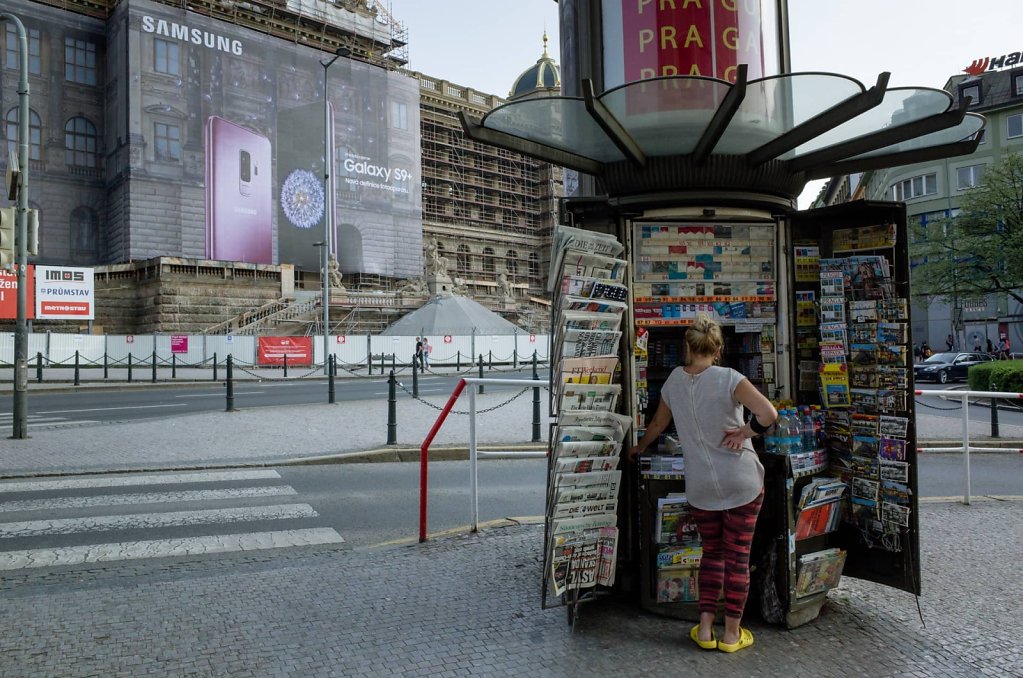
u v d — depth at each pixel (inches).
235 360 1439.5
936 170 1948.8
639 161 163.5
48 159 1921.8
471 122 151.6
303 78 2191.2
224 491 323.9
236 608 167.9
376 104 2370.8
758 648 144.7
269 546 237.9
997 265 1320.1
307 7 2479.1
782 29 194.9
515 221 3526.1
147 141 1878.7
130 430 500.7
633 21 183.0
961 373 1149.7
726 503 141.7
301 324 1834.4
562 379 147.5
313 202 2176.4
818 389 179.8
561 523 152.6
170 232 1892.2
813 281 180.1
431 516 280.4
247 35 2073.1
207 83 1985.7
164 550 231.3
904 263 164.9
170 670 135.4
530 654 141.7
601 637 149.6
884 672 134.8
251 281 1831.9
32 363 1300.4
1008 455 442.9
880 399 167.8
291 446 432.5
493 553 213.5
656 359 185.6
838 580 164.7
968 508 276.1
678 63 179.8
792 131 149.9
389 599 173.3
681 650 143.6
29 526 261.7
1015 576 189.8
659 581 157.9
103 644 147.2
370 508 294.2
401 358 1590.8
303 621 159.2
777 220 177.6
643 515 160.1
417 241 2472.9
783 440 157.4
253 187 2044.8
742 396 140.1
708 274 174.4
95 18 2016.5
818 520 163.8
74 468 368.2
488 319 1894.7
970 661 139.5
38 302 1336.1
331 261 2108.8
